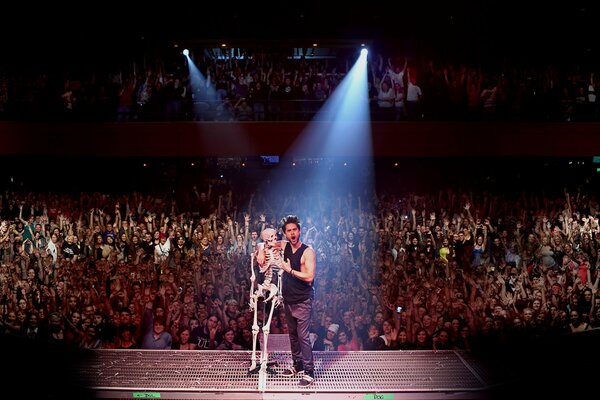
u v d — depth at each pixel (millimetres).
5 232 10023
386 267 9422
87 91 11188
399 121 11109
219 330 8328
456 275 9289
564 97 11141
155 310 8438
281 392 5250
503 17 12438
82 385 5395
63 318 8617
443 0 12273
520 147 11016
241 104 11141
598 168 11859
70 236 9977
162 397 5285
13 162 11930
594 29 12211
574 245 9969
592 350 7066
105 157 11719
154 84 11305
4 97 11133
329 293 8906
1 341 6375
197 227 10031
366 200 11234
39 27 12328
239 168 11930
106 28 12391
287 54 12883
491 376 5719
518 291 9102
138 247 9836
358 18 12461
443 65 12117
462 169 12062
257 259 5664
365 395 5270
